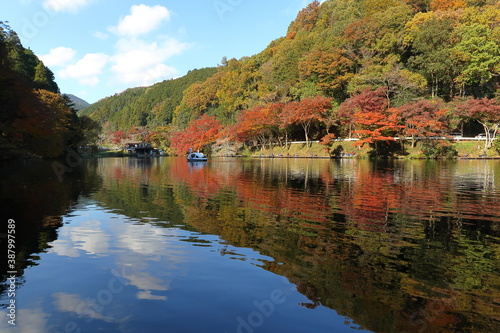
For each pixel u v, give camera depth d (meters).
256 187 19.77
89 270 6.72
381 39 69.25
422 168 33.66
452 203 14.17
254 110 77.50
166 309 5.12
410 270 6.80
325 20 105.38
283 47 98.31
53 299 5.47
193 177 26.69
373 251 7.94
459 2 75.81
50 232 9.62
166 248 8.16
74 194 17.17
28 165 39.44
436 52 60.38
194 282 6.13
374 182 21.77
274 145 82.06
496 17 63.88
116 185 21.16
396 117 53.41
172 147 98.19
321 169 34.09
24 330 4.53
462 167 34.59
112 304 5.29
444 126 54.94
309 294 5.70
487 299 5.59
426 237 9.15
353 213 12.26
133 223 10.75
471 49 59.38
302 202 14.57
